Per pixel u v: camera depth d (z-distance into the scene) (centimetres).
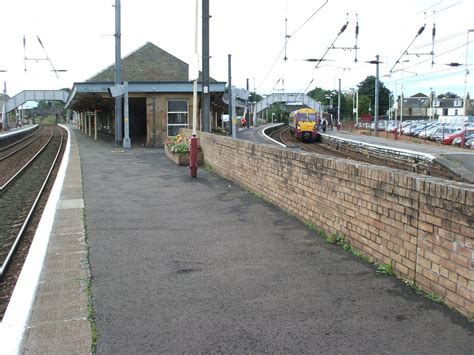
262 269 630
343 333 444
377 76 5019
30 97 7362
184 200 1136
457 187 477
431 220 517
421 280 538
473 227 455
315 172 827
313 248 720
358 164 689
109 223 904
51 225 888
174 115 3359
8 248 869
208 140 1819
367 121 9381
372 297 525
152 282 589
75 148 3108
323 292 545
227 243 757
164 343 434
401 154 2986
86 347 427
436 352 406
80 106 5706
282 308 504
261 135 4966
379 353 407
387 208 604
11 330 462
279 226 862
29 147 4172
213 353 415
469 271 462
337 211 747
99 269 639
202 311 501
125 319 484
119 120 3369
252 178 1229
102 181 1477
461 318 466
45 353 418
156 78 3956
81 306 516
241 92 2491
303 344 426
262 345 427
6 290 650
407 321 464
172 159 2134
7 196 1498
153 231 841
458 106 12862
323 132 5844
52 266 652
